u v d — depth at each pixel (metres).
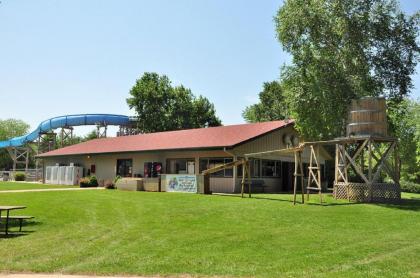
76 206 17.53
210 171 24.59
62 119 49.34
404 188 39.62
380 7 26.36
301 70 27.88
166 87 63.97
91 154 35.59
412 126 46.16
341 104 26.02
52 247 9.38
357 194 20.00
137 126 58.41
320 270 7.36
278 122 30.78
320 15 26.33
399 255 8.57
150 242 9.89
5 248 9.28
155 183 27.84
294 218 13.85
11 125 96.81
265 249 9.10
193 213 15.10
